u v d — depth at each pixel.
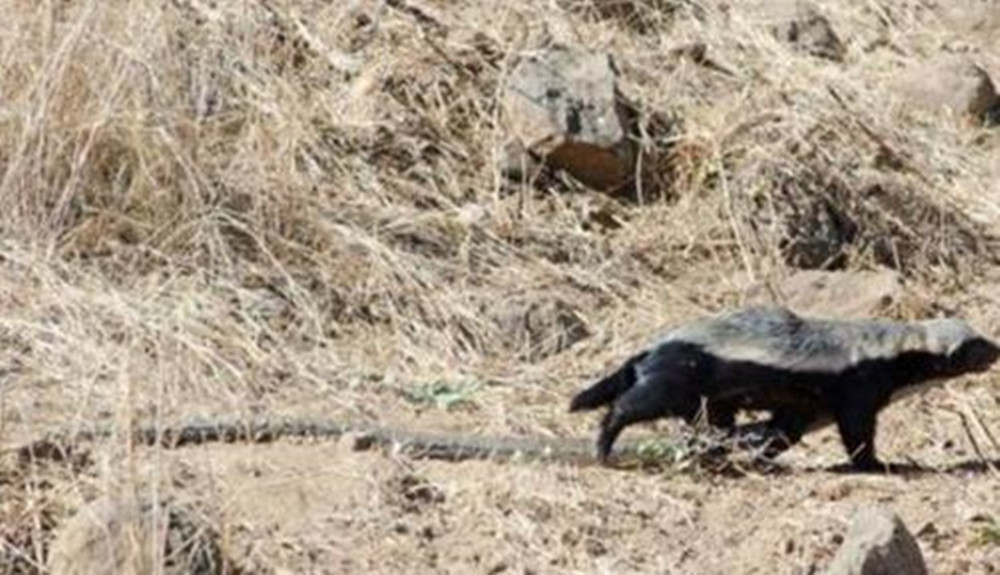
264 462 13.38
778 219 17.72
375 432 13.86
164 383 13.67
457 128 18.16
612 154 17.89
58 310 15.09
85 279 15.49
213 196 16.44
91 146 16.23
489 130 18.11
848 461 13.97
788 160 18.09
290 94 17.70
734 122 18.42
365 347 15.59
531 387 15.26
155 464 12.02
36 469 13.02
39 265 15.52
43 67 16.22
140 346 14.77
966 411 15.14
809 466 14.08
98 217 15.99
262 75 17.77
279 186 16.59
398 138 17.83
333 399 14.72
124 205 16.20
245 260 16.12
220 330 15.25
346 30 18.70
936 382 13.91
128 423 12.02
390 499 13.03
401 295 16.11
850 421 13.79
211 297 15.62
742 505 13.29
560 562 12.57
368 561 12.48
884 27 21.94
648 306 16.62
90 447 13.35
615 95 18.22
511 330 15.92
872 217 18.12
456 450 13.78
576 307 16.44
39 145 16.03
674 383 13.59
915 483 13.74
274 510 12.85
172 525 11.66
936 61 20.72
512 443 13.88
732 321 13.84
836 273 17.30
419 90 18.27
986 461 14.41
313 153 17.42
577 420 14.70
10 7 16.69
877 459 14.23
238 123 17.33
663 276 17.12
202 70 17.52
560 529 12.88
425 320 15.94
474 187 17.70
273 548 12.45
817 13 21.28
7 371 14.41
